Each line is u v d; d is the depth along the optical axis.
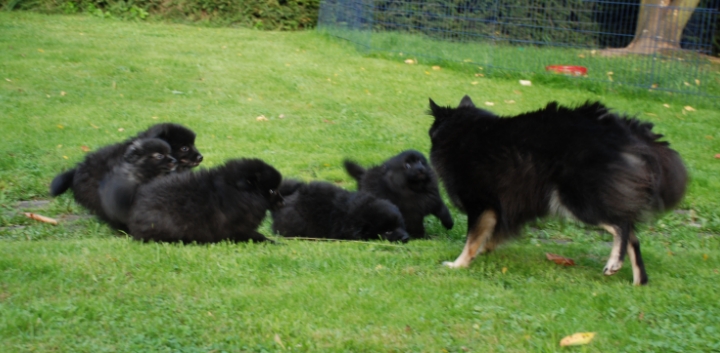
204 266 3.01
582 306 2.92
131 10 8.47
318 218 3.48
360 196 3.52
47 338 2.69
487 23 6.75
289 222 3.48
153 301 2.84
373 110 4.95
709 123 5.07
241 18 8.59
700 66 6.06
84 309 2.78
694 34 6.74
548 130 3.03
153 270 2.97
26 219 3.42
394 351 2.71
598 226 3.02
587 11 6.75
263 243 3.26
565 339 2.75
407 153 3.62
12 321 2.71
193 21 8.53
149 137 3.53
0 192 3.60
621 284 3.04
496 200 3.10
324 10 8.18
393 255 3.21
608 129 3.00
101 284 2.89
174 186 3.21
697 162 4.25
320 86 5.51
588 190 2.97
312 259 3.12
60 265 2.96
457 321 2.82
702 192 3.88
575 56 6.41
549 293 2.98
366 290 2.93
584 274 3.13
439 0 6.80
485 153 3.09
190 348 2.68
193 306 2.82
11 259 2.98
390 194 3.60
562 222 3.10
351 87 5.53
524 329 2.81
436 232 3.70
